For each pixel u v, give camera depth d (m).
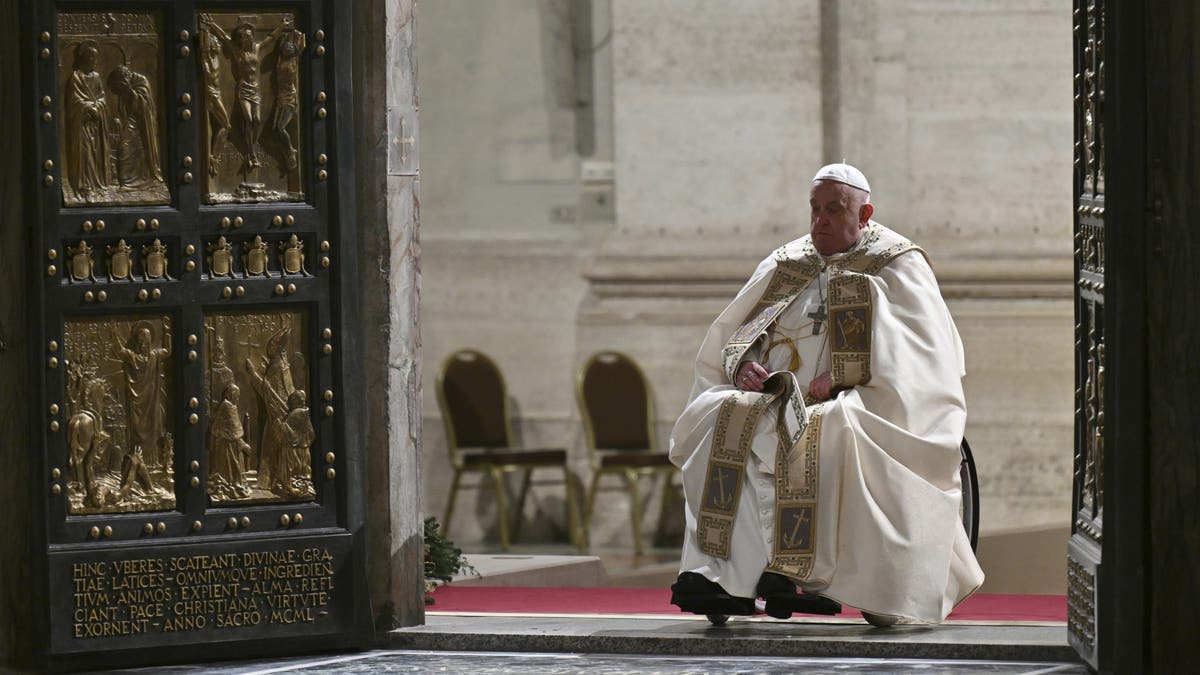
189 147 19.77
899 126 36.56
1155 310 17.75
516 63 38.59
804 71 37.03
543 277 38.56
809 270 20.95
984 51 36.31
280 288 20.03
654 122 37.75
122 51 19.58
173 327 19.81
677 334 37.81
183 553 19.67
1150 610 17.89
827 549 19.56
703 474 20.30
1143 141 17.64
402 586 20.80
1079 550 18.75
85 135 19.45
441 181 39.03
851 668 18.89
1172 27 17.58
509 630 20.52
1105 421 17.95
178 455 19.81
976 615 22.30
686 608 20.14
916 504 19.56
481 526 38.28
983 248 36.41
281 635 20.00
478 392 38.00
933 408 19.88
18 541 19.56
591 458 37.31
